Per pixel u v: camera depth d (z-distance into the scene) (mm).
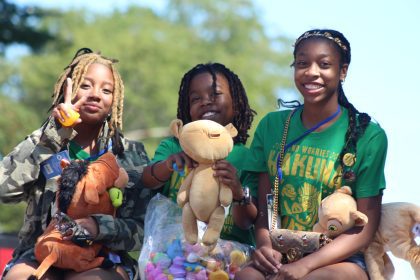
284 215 6320
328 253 5949
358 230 6039
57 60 32281
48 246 5953
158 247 6090
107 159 6152
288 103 6715
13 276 6020
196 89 6699
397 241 6078
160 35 35781
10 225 26156
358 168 6211
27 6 21203
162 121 33406
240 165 6586
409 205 6121
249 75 36031
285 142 6414
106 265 6105
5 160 6418
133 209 6504
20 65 32375
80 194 6039
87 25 34219
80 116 6527
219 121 6699
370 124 6297
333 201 6023
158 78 33438
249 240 6578
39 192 6438
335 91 6359
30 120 27344
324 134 6336
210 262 5996
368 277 6129
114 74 6672
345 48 6367
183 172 6074
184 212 5871
